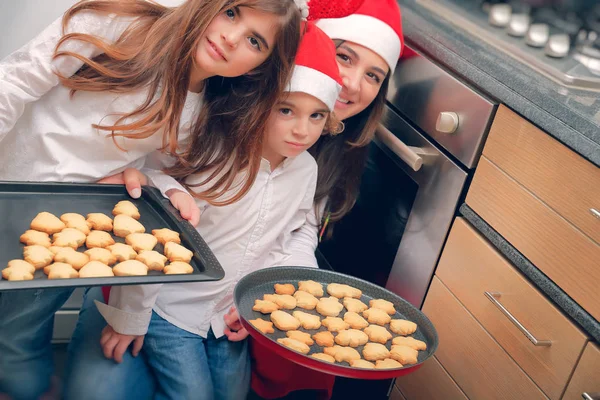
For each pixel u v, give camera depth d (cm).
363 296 153
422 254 170
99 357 146
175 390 146
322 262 216
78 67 137
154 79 137
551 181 135
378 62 162
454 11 188
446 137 162
